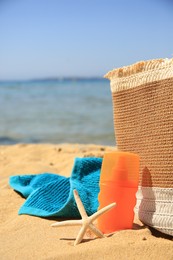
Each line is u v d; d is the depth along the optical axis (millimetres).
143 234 1072
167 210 1095
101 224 1138
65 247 1060
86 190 1335
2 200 1505
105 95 12383
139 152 1177
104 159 1158
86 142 4141
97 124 5707
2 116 7281
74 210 1273
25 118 6848
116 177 1127
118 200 1123
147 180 1150
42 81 42156
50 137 4645
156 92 1128
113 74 1236
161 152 1118
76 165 1428
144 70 1158
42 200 1345
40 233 1172
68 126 5621
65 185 1394
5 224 1285
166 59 1137
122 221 1123
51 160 2207
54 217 1294
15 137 4754
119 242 1030
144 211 1146
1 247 1098
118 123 1237
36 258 1013
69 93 14547
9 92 16625
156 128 1129
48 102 10273
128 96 1197
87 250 1011
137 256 983
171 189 1095
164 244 1014
